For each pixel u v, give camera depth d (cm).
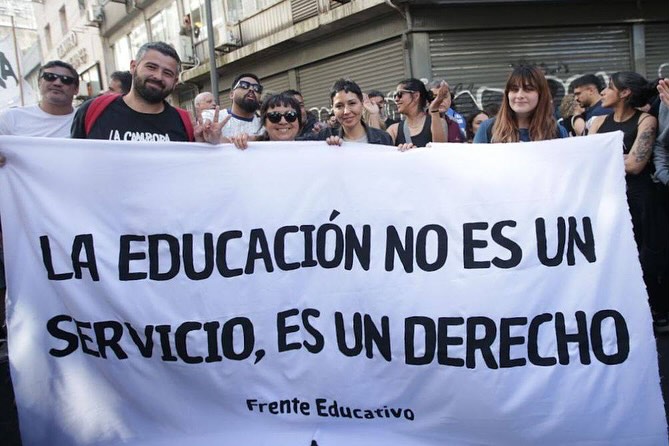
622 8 901
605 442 203
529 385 206
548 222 215
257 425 218
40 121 350
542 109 257
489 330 211
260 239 225
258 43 1112
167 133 262
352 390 216
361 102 297
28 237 220
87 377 222
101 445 221
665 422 203
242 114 397
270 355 220
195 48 1362
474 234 219
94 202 223
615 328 206
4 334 371
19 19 2855
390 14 884
